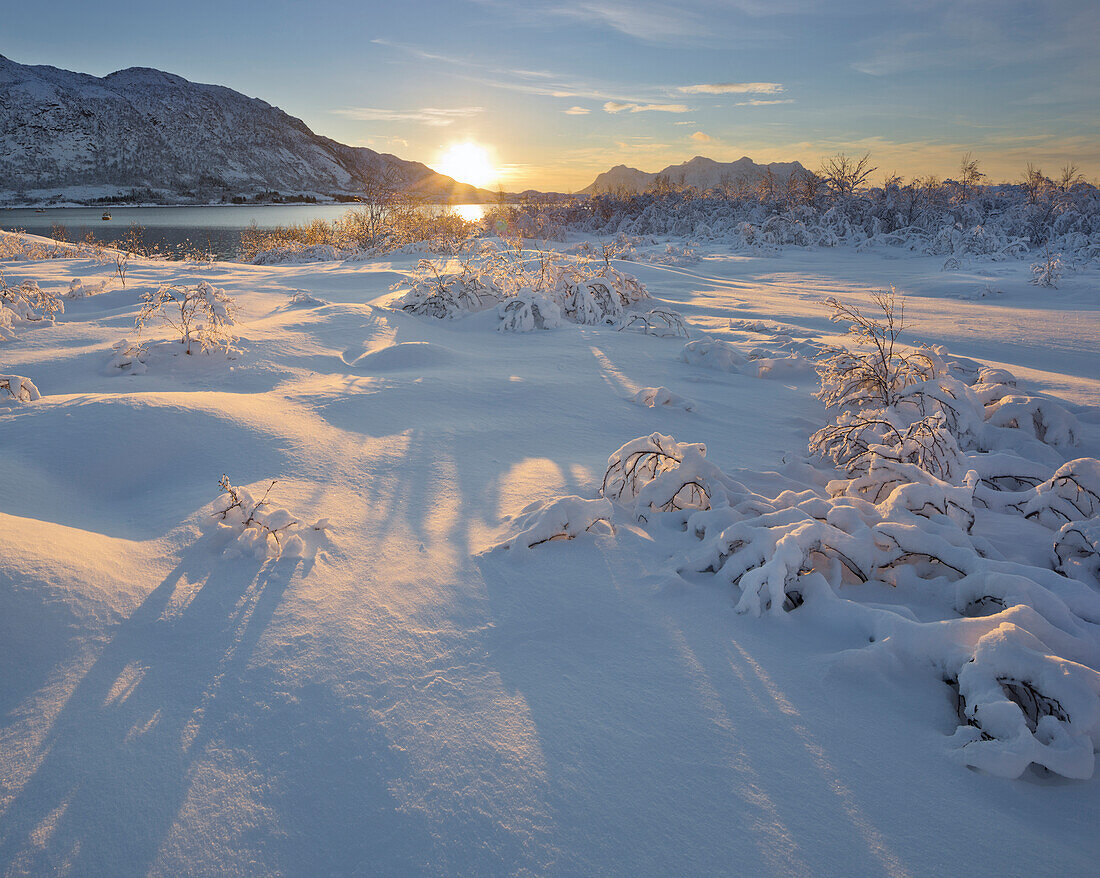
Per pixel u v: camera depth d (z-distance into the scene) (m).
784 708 2.15
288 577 2.89
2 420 4.39
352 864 1.59
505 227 43.28
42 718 2.02
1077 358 9.10
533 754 1.92
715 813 1.73
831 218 36.66
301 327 8.66
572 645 2.46
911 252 30.94
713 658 2.41
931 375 5.87
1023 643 2.21
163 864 1.58
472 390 6.12
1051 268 17.86
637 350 8.58
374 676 2.26
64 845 1.61
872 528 3.07
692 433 5.29
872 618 2.51
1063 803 1.81
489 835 1.65
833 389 5.89
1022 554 3.36
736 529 3.03
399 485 3.99
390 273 15.73
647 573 2.99
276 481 3.90
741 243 33.72
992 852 1.64
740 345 9.23
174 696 2.14
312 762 1.89
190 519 3.30
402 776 1.84
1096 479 3.73
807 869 1.57
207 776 1.83
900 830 1.69
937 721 2.12
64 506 3.48
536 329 10.15
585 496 3.87
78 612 2.46
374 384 6.18
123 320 8.74
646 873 1.55
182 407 4.60
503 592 2.82
